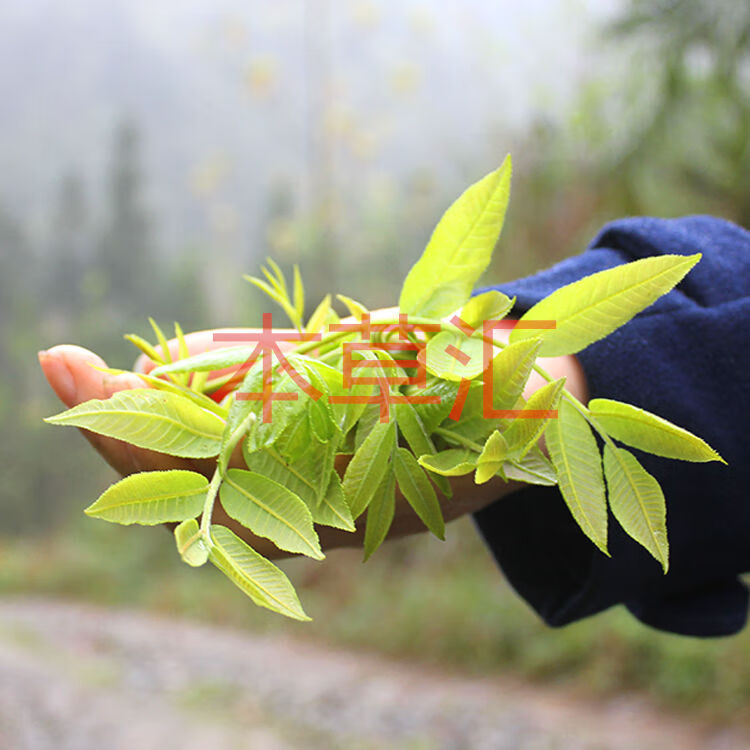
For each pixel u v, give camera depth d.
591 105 4.25
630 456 0.37
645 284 0.37
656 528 0.37
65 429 20.55
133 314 30.11
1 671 6.87
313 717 5.54
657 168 3.64
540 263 5.02
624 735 4.33
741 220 3.45
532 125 5.14
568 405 0.38
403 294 0.42
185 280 29.92
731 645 4.57
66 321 29.80
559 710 4.92
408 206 10.91
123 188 37.66
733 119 3.38
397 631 6.93
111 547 12.79
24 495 20.08
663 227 0.54
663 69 3.37
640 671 4.98
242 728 5.40
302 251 12.00
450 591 7.08
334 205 12.24
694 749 4.00
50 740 5.21
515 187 5.19
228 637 8.55
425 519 0.38
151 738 5.27
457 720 5.07
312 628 7.84
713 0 3.18
